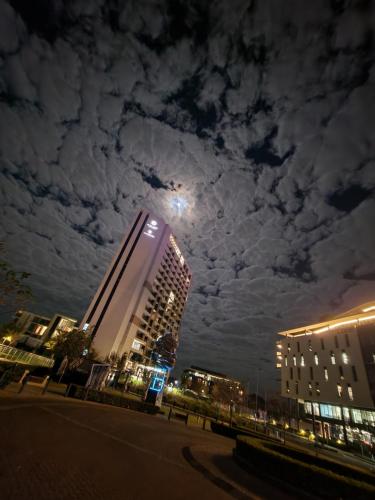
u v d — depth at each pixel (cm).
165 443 1110
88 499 466
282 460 891
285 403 6581
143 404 2280
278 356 7181
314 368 5788
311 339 6216
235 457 1077
